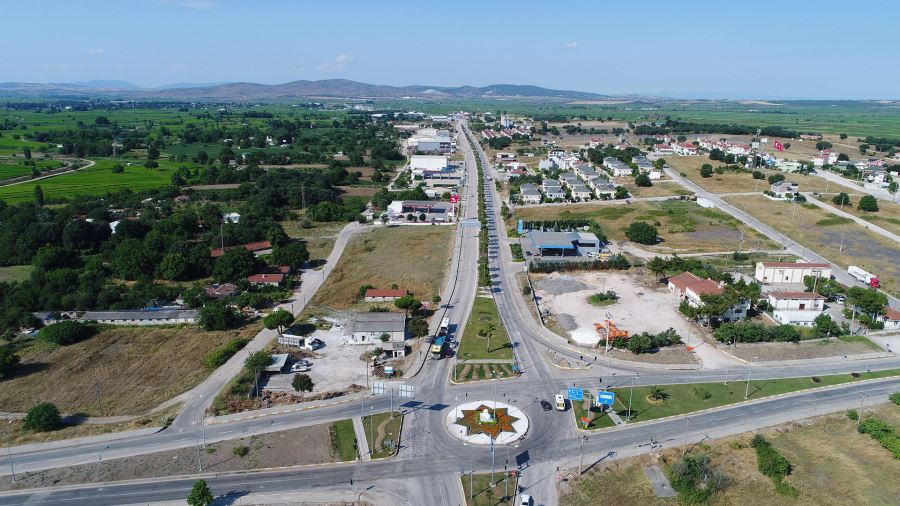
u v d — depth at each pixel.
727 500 75.31
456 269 170.12
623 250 189.12
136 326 133.12
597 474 80.38
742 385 104.75
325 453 85.25
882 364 112.56
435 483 78.75
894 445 84.38
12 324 132.25
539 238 189.88
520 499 75.19
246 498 75.81
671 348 119.25
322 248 194.38
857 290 132.25
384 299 147.38
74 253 175.12
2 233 184.75
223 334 127.81
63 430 91.62
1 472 81.44
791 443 87.50
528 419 94.00
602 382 106.06
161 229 192.12
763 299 141.00
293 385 101.81
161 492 77.12
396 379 107.38
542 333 127.62
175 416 95.25
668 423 92.69
